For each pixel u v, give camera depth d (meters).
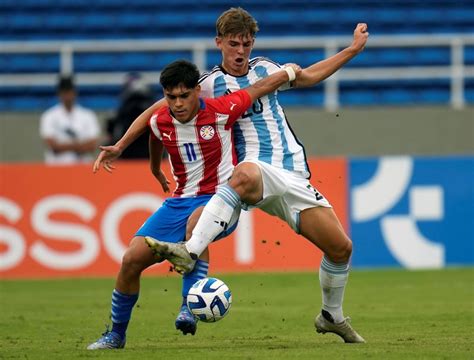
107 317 34.94
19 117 63.62
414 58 73.38
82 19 75.19
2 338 28.84
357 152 63.00
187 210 25.78
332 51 63.50
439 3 76.00
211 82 26.06
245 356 23.22
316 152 62.94
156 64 73.00
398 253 52.75
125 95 56.12
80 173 51.94
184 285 25.67
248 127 25.88
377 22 74.88
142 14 75.31
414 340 26.89
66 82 57.06
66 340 28.28
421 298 39.81
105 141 59.66
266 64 26.33
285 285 45.88
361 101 71.44
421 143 63.31
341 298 26.25
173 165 26.19
